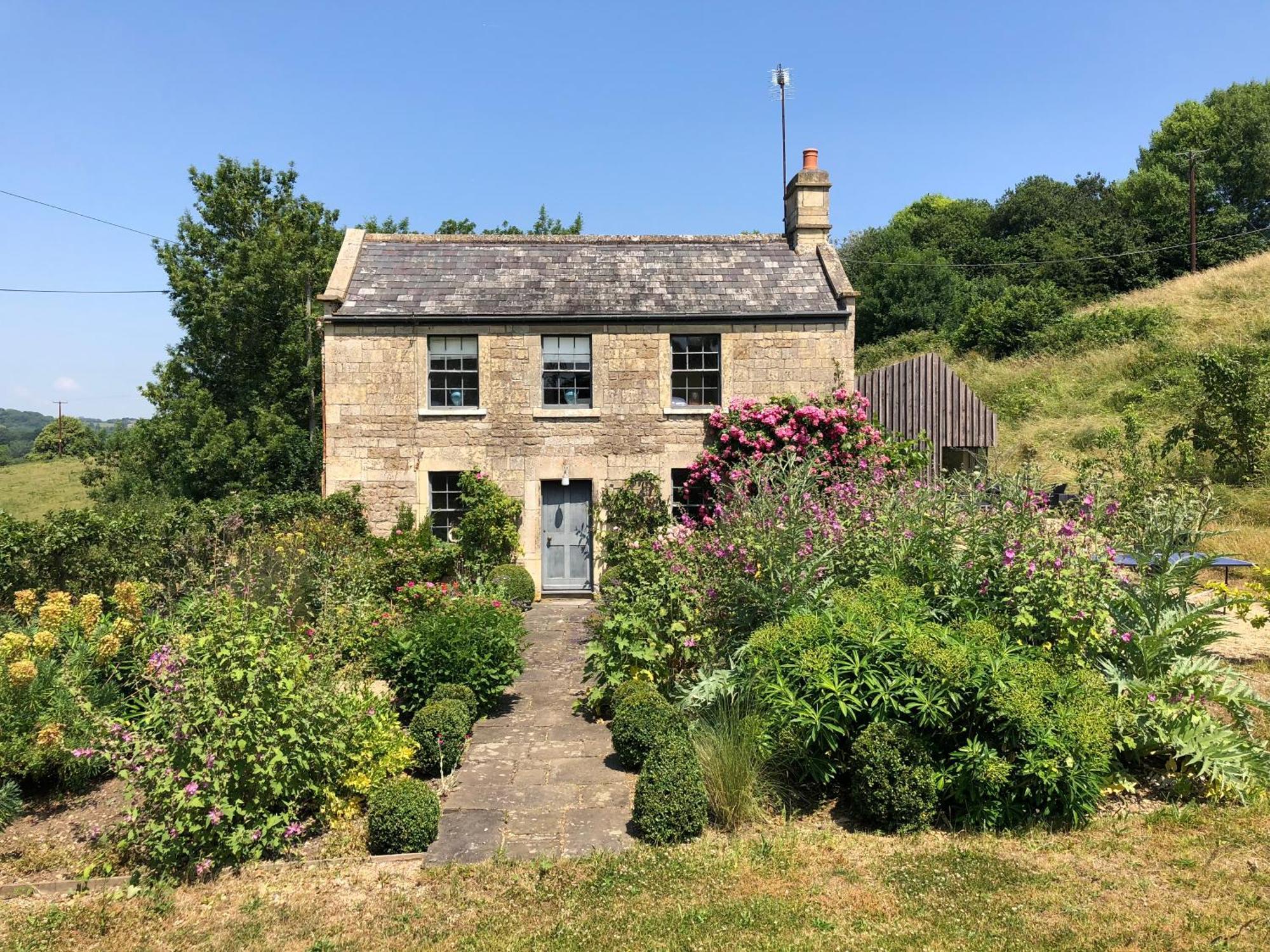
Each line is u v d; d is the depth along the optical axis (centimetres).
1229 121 4809
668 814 605
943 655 611
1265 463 1709
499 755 796
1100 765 592
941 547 763
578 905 521
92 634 827
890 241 5362
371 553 1364
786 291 1661
